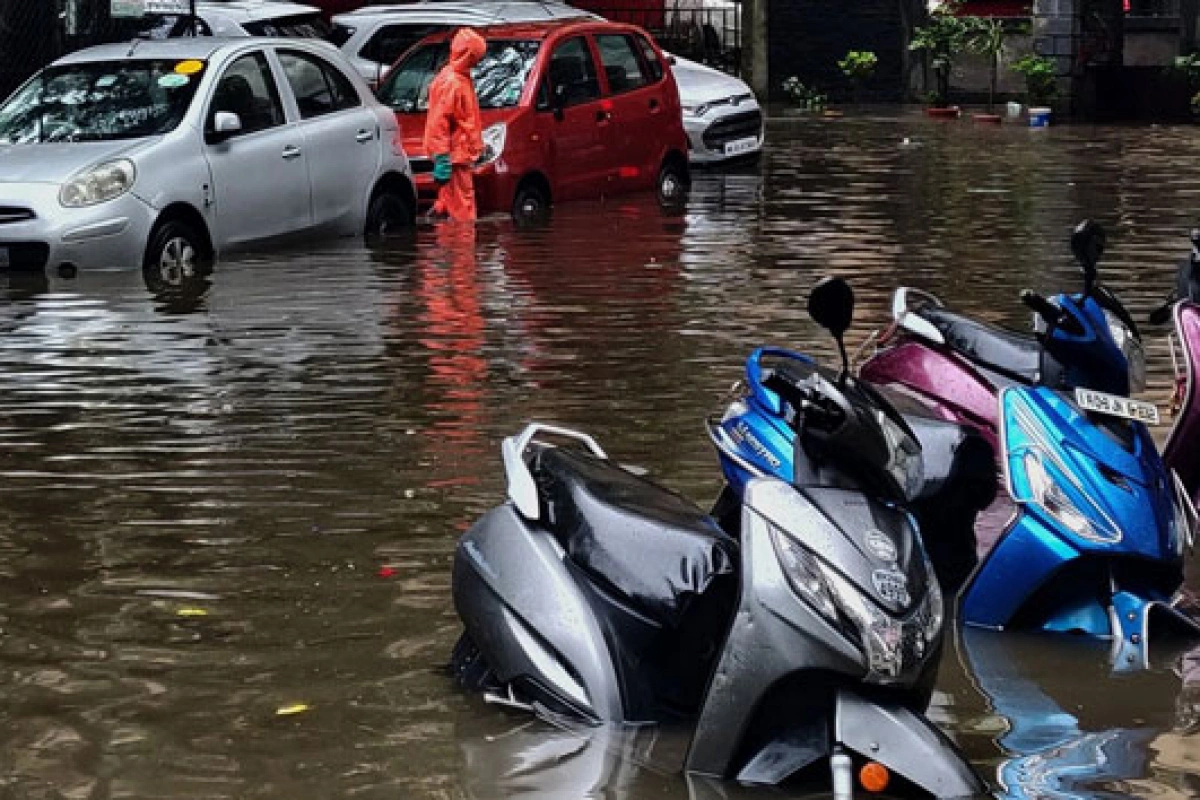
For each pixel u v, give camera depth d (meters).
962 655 7.02
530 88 21.62
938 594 5.87
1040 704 6.52
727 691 5.73
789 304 14.57
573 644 6.23
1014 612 7.26
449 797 5.68
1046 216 20.48
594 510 6.48
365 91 19.45
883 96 43.09
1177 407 8.97
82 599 7.53
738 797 5.67
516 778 5.81
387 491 9.06
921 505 7.77
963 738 6.20
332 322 13.82
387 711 6.37
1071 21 38.25
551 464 6.88
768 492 5.79
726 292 15.20
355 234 19.00
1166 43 41.19
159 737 6.14
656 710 6.26
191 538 8.33
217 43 18.25
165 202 16.73
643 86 23.33
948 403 8.73
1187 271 8.62
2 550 8.17
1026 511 7.21
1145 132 33.59
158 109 17.39
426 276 16.20
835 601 5.61
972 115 38.09
